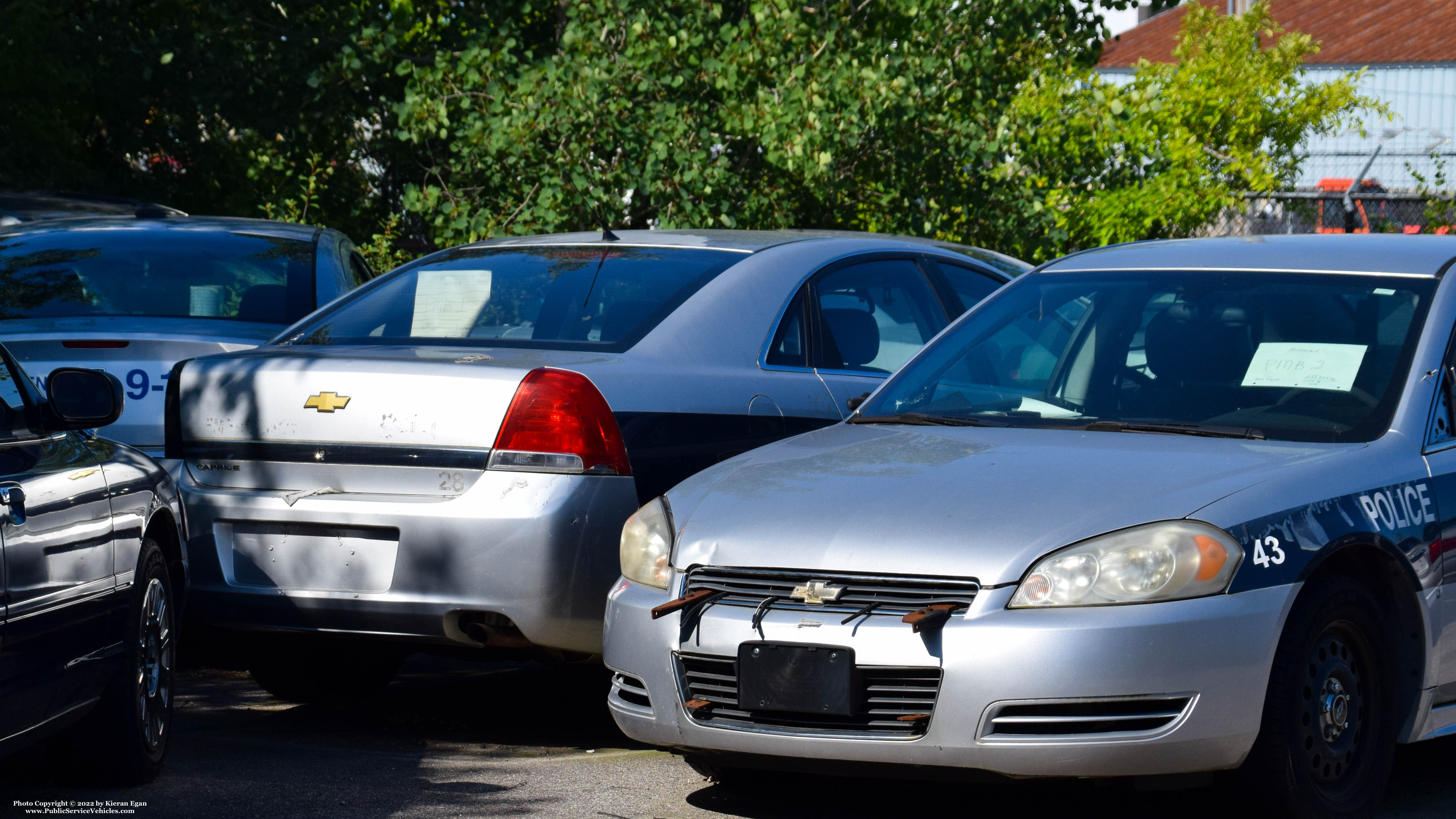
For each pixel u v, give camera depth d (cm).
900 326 1389
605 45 2933
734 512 939
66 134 3250
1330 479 919
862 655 850
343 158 3503
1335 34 8281
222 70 3291
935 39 2909
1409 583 934
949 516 884
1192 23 4569
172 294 1528
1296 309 1077
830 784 1045
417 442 1097
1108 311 1138
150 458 1119
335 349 1198
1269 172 3875
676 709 908
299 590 1114
